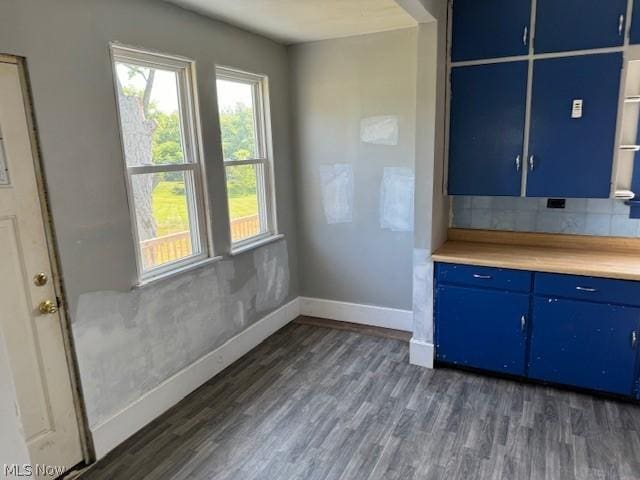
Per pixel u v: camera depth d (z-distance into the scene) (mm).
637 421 2520
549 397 2779
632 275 2486
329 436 2479
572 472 2152
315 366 3268
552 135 2863
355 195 3811
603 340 2643
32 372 2066
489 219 3357
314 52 3711
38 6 1955
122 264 2434
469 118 3053
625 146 2758
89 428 2307
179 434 2537
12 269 1969
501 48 2879
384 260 3816
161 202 2742
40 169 2025
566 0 2680
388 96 3520
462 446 2357
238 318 3406
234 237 3441
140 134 2584
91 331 2289
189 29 2764
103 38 2246
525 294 2791
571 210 3105
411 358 3242
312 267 4152
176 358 2838
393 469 2211
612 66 2654
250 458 2326
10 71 1896
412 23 3201
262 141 3674
